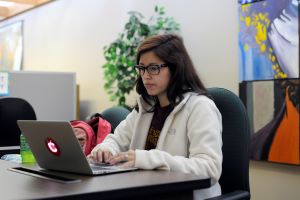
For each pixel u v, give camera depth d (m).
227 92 1.55
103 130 1.96
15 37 5.91
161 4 3.40
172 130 1.49
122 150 1.71
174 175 1.07
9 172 1.18
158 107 1.60
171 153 1.46
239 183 1.45
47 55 5.15
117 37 3.91
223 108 1.53
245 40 2.60
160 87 1.49
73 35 4.63
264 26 2.48
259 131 2.51
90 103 4.32
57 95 3.87
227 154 1.49
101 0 4.16
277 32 2.41
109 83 3.62
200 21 3.03
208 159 1.31
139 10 3.66
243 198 1.36
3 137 2.57
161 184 0.95
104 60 4.10
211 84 2.94
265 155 2.48
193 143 1.39
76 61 4.57
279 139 2.40
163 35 1.53
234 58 2.76
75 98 3.99
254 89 2.55
